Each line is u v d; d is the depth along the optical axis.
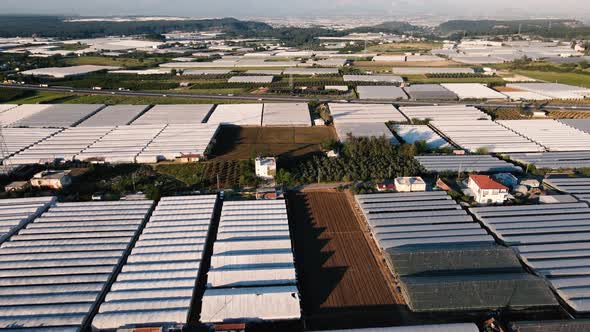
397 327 42.81
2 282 51.72
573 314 47.53
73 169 90.81
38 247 58.84
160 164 93.56
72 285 51.22
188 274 52.78
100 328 44.66
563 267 54.12
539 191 77.94
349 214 70.94
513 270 53.25
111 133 110.38
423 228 63.25
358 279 53.75
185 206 71.06
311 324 46.25
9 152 96.69
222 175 87.19
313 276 54.47
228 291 49.12
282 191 78.94
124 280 51.69
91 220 66.56
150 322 45.09
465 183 80.38
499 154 97.00
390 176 84.38
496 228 63.31
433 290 48.34
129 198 77.25
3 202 72.06
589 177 83.31
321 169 86.19
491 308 47.22
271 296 47.81
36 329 44.06
